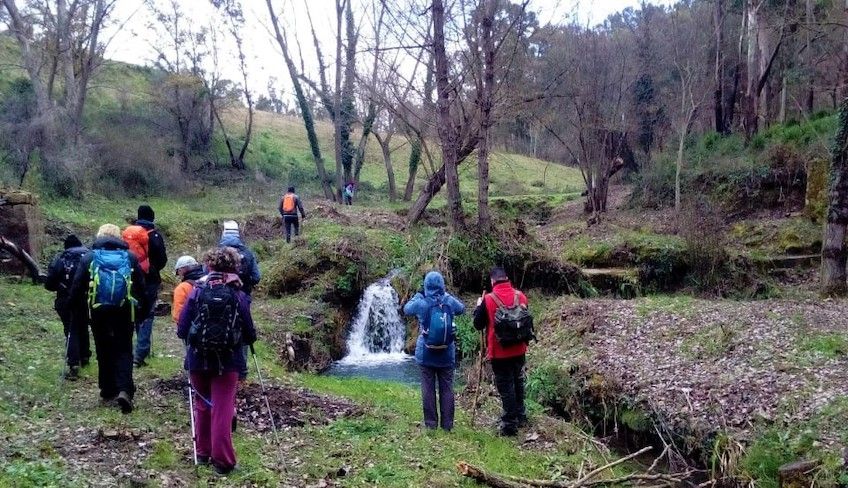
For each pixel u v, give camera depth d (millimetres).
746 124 25516
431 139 23562
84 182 24703
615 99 25938
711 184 23016
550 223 28438
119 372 6250
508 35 16375
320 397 8023
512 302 7484
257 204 30234
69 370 7352
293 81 29688
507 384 7582
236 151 41094
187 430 6039
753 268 16375
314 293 14711
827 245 13453
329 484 5277
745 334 10164
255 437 6230
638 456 7789
